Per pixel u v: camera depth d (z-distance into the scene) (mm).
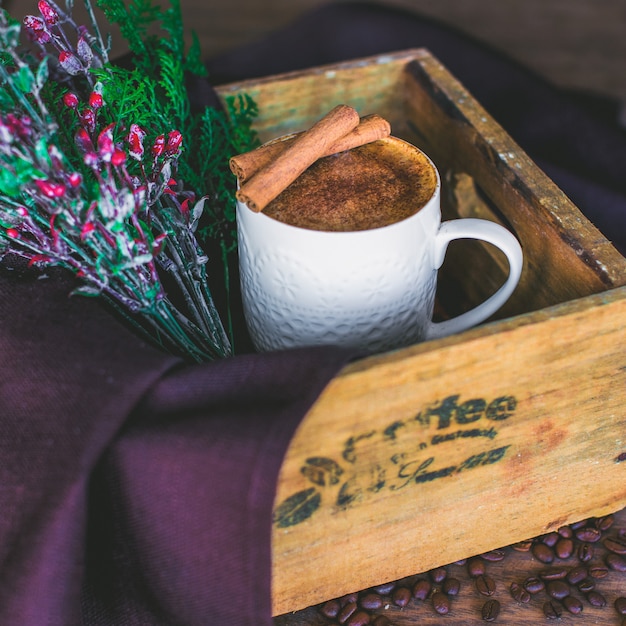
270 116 765
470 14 1865
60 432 573
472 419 608
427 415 597
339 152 636
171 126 669
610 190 805
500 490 646
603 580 671
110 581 615
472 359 587
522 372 603
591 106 1018
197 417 571
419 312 629
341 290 604
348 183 620
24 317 601
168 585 602
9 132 557
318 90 765
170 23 714
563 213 652
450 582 664
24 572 576
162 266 639
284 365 570
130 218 617
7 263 626
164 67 674
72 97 601
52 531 572
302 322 617
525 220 676
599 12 1892
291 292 609
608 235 800
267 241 603
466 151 723
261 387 572
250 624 589
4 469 581
